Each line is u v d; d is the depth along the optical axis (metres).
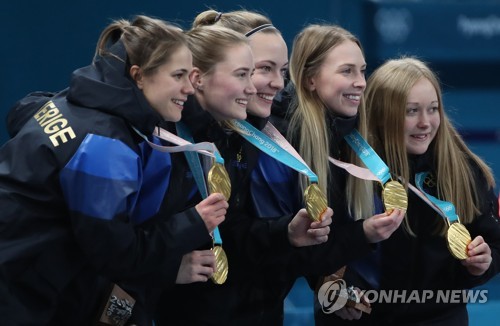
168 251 9.70
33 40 20.86
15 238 9.31
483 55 25.89
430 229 12.70
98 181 9.19
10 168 9.52
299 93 12.10
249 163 11.56
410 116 12.53
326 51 12.05
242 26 11.62
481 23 25.83
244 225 11.59
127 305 10.09
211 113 11.10
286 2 22.25
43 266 9.41
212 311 11.62
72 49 21.08
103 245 9.20
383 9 24.55
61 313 9.87
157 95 9.92
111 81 9.72
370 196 12.31
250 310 11.89
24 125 10.19
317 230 11.13
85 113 9.57
